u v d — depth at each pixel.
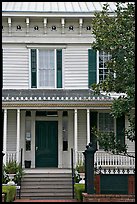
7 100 27.41
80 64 29.95
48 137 29.27
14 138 29.03
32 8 31.06
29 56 29.88
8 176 24.92
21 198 24.47
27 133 29.20
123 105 19.05
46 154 29.12
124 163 27.50
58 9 30.97
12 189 21.59
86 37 30.05
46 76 29.92
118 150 19.94
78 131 29.25
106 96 27.89
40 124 29.36
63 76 29.88
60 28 30.11
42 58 30.00
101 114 29.25
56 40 30.00
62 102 27.66
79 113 29.34
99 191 18.16
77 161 26.91
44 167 29.00
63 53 30.03
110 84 19.92
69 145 29.17
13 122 29.14
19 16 29.50
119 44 19.25
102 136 19.97
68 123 29.33
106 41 19.52
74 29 30.14
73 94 28.70
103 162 27.38
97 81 29.73
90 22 30.08
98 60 29.83
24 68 29.83
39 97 27.75
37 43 29.92
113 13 28.66
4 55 29.75
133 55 19.08
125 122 29.11
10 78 29.67
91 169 17.83
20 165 26.22
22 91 29.27
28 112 29.25
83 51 30.05
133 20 19.47
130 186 18.19
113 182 18.23
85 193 17.91
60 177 26.02
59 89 29.72
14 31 29.89
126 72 19.33
